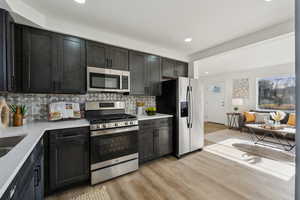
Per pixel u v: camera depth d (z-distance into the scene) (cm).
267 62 451
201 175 224
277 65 477
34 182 125
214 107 681
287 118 418
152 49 302
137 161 237
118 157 217
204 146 356
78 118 233
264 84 509
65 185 181
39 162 141
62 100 230
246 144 369
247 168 245
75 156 187
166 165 257
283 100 464
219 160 277
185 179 213
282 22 211
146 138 257
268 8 181
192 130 308
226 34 251
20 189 93
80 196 175
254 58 404
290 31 203
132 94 271
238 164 260
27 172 107
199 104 322
